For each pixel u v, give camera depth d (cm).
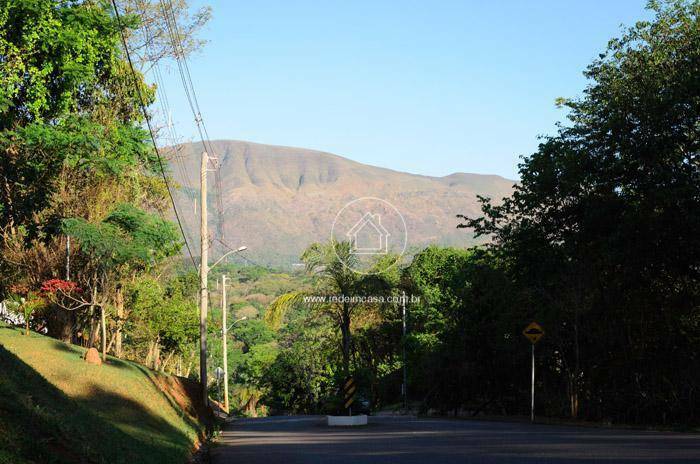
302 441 2312
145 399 2230
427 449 1775
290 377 7500
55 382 2017
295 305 5262
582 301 3206
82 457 909
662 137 2755
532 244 3341
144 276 4550
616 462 1312
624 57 3309
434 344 5347
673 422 2856
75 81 2866
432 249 6206
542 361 3706
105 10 2980
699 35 3033
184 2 3562
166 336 5775
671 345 3016
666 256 2800
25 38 2673
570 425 2905
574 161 3025
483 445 1809
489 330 4047
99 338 4156
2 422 805
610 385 3216
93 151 2870
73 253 3338
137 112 3616
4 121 2750
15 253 3269
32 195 2689
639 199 2867
